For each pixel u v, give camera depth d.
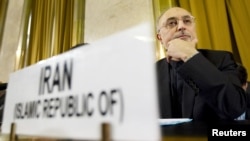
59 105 0.27
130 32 0.22
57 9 2.66
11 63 3.00
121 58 0.22
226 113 0.60
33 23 2.94
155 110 0.19
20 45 2.94
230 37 1.57
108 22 2.25
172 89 0.91
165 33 1.01
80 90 0.25
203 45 1.57
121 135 0.20
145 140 0.19
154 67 0.20
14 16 3.22
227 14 1.61
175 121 0.57
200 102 0.76
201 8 1.66
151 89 0.19
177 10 1.02
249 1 1.51
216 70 0.59
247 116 0.74
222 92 0.57
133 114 0.20
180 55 0.62
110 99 0.22
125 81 0.21
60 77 0.28
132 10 2.09
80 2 2.53
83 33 2.41
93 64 0.24
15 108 0.32
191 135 0.34
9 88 0.35
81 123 0.24
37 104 0.29
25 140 0.29
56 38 2.55
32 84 0.31
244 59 1.45
